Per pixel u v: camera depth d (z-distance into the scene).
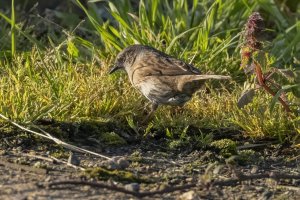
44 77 12.66
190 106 12.58
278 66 14.05
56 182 9.23
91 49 13.88
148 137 11.63
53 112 11.58
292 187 10.04
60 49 14.34
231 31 14.61
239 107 11.45
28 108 11.41
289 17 15.92
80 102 11.84
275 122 11.78
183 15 14.63
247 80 12.47
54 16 16.00
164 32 14.02
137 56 12.84
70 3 16.42
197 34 14.23
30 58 13.60
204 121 12.11
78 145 11.06
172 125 11.97
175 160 10.88
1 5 17.64
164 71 12.16
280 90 11.36
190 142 11.48
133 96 12.49
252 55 11.49
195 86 11.91
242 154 11.24
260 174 10.27
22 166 9.93
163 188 9.65
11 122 11.10
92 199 8.95
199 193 9.52
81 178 9.72
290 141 11.66
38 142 10.88
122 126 11.84
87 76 12.91
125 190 9.23
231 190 9.77
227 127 12.00
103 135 11.37
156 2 14.41
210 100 12.48
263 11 16.03
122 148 11.20
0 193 8.94
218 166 10.06
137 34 13.97
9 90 11.73
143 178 9.94
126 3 14.91
